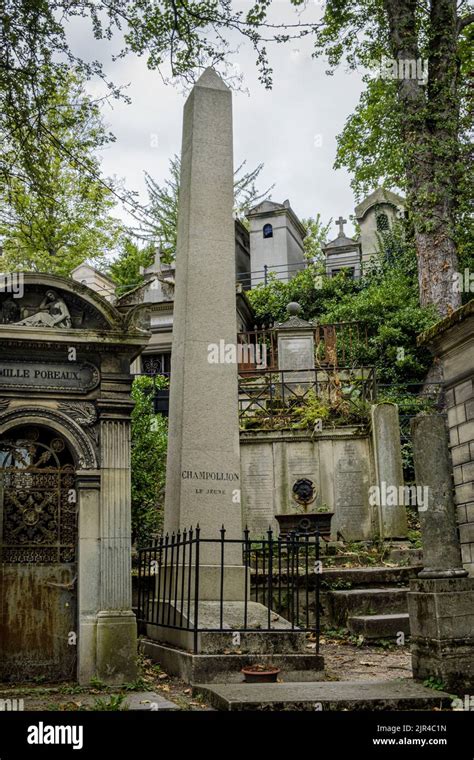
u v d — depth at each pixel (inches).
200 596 401.7
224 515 421.4
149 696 294.4
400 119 755.4
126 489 340.8
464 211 776.9
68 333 339.9
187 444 423.8
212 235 458.0
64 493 344.2
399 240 1174.3
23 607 329.1
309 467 660.7
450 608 289.1
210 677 319.9
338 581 471.5
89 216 1016.9
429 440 318.7
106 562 331.0
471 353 356.8
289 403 750.5
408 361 881.5
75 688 309.3
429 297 775.7
